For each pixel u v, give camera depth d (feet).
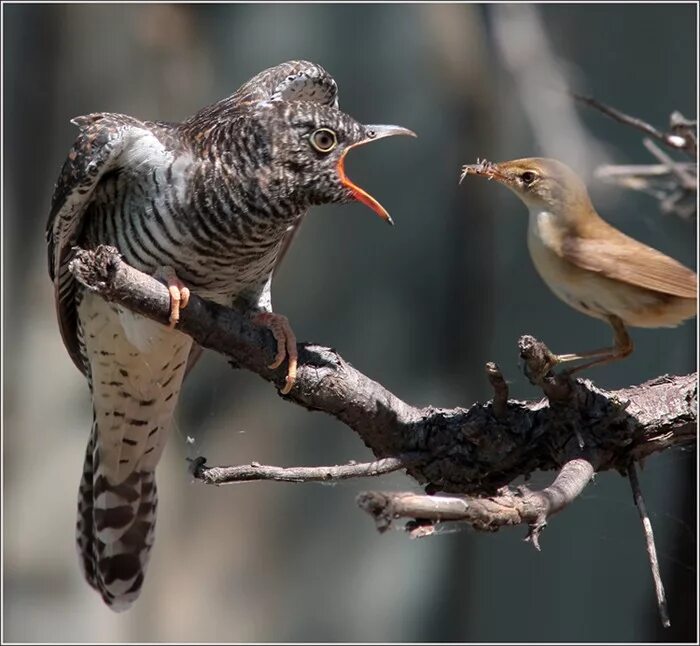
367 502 17.16
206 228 24.62
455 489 23.63
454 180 39.45
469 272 39.83
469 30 39.58
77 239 25.68
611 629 43.98
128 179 24.45
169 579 41.47
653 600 36.68
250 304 26.78
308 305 39.24
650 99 45.98
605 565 44.24
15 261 40.93
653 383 23.95
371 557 42.42
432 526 18.04
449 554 42.88
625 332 24.49
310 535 42.14
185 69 39.91
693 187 29.66
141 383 27.78
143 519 31.04
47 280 41.06
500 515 18.07
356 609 42.22
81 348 27.91
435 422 23.85
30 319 41.11
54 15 39.83
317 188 24.79
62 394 41.42
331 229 39.14
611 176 31.24
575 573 44.32
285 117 24.53
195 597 41.57
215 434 40.73
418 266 39.50
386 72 39.14
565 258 24.79
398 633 42.22
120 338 26.66
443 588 42.73
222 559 41.93
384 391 24.20
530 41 37.17
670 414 22.90
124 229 24.79
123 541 31.14
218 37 39.83
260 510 42.16
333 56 39.22
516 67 36.58
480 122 39.63
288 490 42.32
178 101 39.96
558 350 43.60
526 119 40.11
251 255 25.43
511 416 23.40
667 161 29.89
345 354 39.29
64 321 27.66
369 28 39.24
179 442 41.19
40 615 40.96
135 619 41.24
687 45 45.73
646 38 45.91
